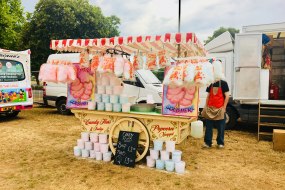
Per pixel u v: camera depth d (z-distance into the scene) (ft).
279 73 28.19
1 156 17.58
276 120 23.61
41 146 20.01
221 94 19.10
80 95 17.56
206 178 14.20
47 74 15.92
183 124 14.75
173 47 16.84
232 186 13.29
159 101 27.17
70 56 32.63
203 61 13.71
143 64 18.45
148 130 15.58
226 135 24.20
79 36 64.49
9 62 29.19
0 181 13.58
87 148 17.19
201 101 26.43
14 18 62.75
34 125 28.02
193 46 15.57
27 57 31.40
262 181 14.01
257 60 23.18
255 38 23.22
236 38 23.73
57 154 18.02
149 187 12.95
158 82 30.35
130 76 15.52
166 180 13.79
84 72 17.34
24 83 30.94
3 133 24.23
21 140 21.79
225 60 25.91
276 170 15.65
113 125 16.42
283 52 27.94
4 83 28.60
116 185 13.15
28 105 31.19
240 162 16.90
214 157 17.83
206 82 13.20
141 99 27.81
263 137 23.58
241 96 23.75
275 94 26.04
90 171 14.92
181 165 14.75
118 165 15.83
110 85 16.57
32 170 15.07
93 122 17.21
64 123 29.09
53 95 34.65
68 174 14.48
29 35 61.00
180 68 13.55
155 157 15.39
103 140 16.76
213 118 19.34
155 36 13.82
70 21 60.39
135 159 15.61
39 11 60.49
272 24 23.22
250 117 24.75
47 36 59.41
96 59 16.03
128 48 17.89
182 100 14.80
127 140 15.85
